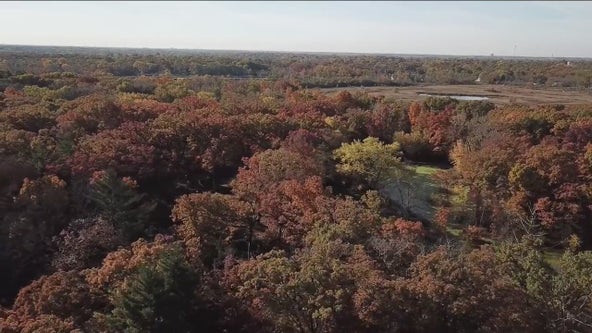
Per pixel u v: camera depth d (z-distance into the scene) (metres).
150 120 83.56
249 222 58.34
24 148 68.81
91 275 45.75
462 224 73.88
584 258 44.66
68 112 84.38
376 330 38.31
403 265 45.66
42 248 56.81
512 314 37.56
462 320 37.75
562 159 74.75
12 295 52.38
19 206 58.06
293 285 38.41
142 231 59.88
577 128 91.44
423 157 102.94
